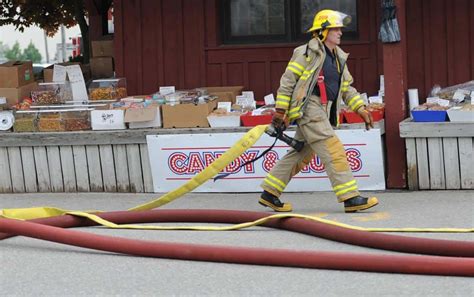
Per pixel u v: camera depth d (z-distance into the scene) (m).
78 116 12.03
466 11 12.41
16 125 12.14
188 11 13.62
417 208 10.20
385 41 11.30
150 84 13.80
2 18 18.56
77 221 9.67
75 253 8.52
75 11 17.80
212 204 11.00
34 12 18.34
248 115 11.50
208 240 8.93
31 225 8.57
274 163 11.39
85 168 12.02
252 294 7.04
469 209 10.05
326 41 9.91
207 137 11.50
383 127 11.45
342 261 7.61
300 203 10.80
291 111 9.80
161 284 7.37
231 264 7.96
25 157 12.14
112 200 11.48
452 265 7.34
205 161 11.58
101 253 8.51
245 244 8.70
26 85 13.24
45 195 11.98
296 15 13.38
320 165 11.34
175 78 13.73
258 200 11.01
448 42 12.51
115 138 11.83
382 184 11.23
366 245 8.35
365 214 9.96
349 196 9.88
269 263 7.84
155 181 11.79
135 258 8.26
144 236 9.20
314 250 8.15
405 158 11.39
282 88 9.80
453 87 12.07
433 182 11.20
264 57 13.43
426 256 7.68
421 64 12.62
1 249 8.73
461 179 11.09
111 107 12.19
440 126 10.98
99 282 7.48
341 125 11.20
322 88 9.78
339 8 13.17
